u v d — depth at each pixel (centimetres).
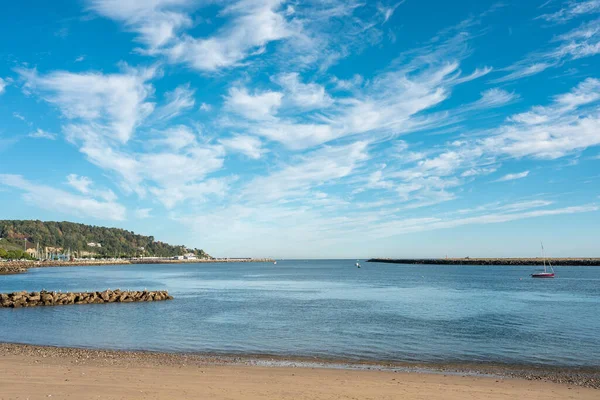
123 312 4722
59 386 1562
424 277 13175
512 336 3197
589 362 2430
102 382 1641
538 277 12469
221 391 1562
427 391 1653
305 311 4778
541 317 4275
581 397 1620
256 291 7925
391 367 2247
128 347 2767
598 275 13725
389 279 12156
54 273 15450
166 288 8806
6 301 5234
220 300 6156
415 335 3222
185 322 3925
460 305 5412
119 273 16450
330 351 2662
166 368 1994
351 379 1852
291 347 2778
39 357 2244
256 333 3303
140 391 1524
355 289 8338
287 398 1499
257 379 1792
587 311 4791
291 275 15275
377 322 3897
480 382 1861
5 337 3153
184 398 1456
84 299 5638
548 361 2447
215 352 2617
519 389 1730
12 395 1432
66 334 3281
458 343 2933
